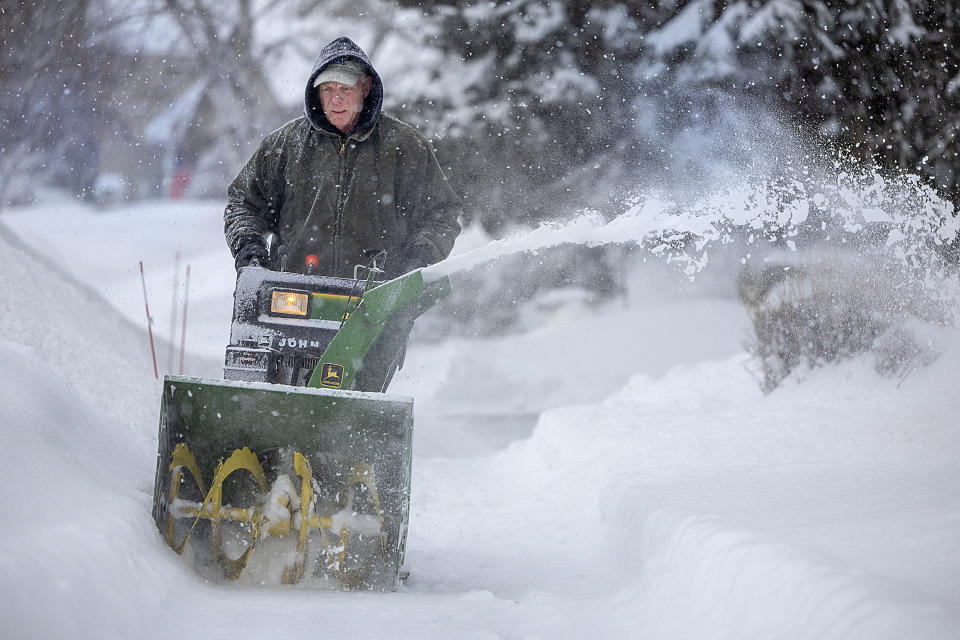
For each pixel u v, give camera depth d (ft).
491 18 187.21
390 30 256.32
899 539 38.01
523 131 180.14
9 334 78.02
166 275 228.84
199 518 47.47
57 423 54.39
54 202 298.97
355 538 48.34
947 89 137.59
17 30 276.41
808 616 32.71
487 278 180.65
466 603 46.50
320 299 55.93
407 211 66.03
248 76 368.27
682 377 115.03
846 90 144.77
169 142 361.10
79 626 31.86
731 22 158.20
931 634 27.81
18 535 35.60
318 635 38.63
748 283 101.50
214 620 39.19
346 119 63.26
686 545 44.42
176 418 47.98
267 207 65.98
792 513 46.62
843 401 84.74
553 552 64.18
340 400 47.26
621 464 78.43
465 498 85.76
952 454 63.26
